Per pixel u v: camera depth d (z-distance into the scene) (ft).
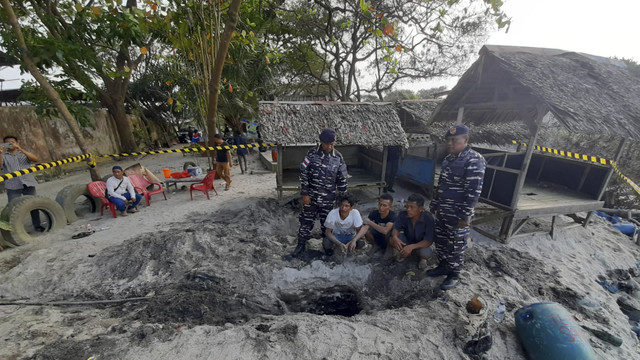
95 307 11.53
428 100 29.81
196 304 11.33
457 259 12.22
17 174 18.04
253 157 47.60
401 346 9.32
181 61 30.83
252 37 25.14
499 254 15.56
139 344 8.93
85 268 14.15
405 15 36.86
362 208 22.84
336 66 51.26
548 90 13.61
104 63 24.11
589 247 18.08
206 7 22.06
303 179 14.29
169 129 80.02
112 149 54.19
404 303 12.58
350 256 15.46
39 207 18.07
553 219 17.94
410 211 13.24
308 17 46.42
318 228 19.90
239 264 14.56
